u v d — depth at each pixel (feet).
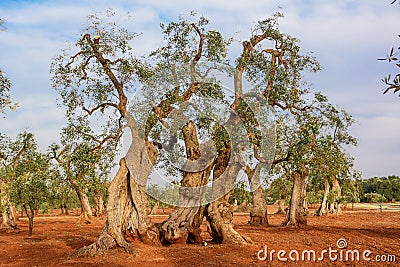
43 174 76.64
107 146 59.47
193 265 42.57
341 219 114.21
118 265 43.06
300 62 70.49
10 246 57.26
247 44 64.59
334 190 129.80
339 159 79.92
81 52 57.16
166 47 58.03
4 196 82.58
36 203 76.84
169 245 54.19
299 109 77.05
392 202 275.80
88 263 44.19
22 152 100.48
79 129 59.98
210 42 56.59
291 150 73.97
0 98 84.38
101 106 59.52
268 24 69.56
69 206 177.58
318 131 72.33
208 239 62.49
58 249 54.08
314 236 64.69
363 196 263.90
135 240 52.29
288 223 88.07
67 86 58.85
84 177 61.77
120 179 51.65
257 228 82.43
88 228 97.86
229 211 55.16
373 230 75.05
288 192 162.09
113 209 50.62
